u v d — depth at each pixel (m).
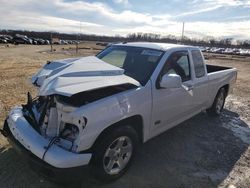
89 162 2.79
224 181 3.46
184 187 3.26
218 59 30.50
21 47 37.53
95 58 3.82
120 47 4.54
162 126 3.92
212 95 5.47
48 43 57.25
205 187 3.29
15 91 7.40
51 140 2.78
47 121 3.01
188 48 4.52
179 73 4.18
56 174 2.63
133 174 3.44
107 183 3.18
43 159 2.68
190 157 4.04
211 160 3.99
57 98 2.94
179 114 4.29
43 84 3.03
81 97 2.92
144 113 3.39
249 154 4.29
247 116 6.34
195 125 5.48
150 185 3.23
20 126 3.14
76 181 2.96
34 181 3.15
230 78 6.19
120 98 3.05
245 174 3.66
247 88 10.05
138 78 3.61
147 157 3.93
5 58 18.44
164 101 3.74
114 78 3.16
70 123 2.80
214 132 5.15
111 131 2.98
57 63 3.67
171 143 4.50
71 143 2.77
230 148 4.46
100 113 2.82
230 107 7.08
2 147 3.88
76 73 3.07
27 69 12.66
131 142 3.28
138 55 4.09
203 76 4.90
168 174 3.51
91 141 2.78
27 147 2.88
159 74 3.68
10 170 3.33
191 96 4.47
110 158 3.08
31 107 3.53
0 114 5.29
